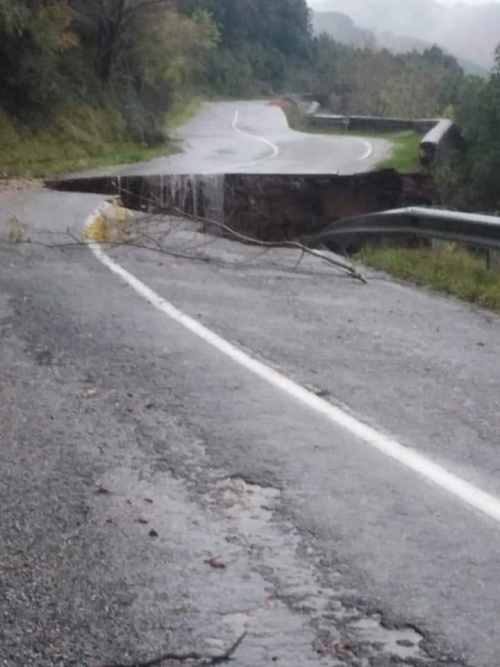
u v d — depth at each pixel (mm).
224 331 7934
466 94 33406
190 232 13969
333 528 4293
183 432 5527
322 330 8156
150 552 4051
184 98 54438
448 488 4762
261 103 68438
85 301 8852
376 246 14523
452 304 9609
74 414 5812
